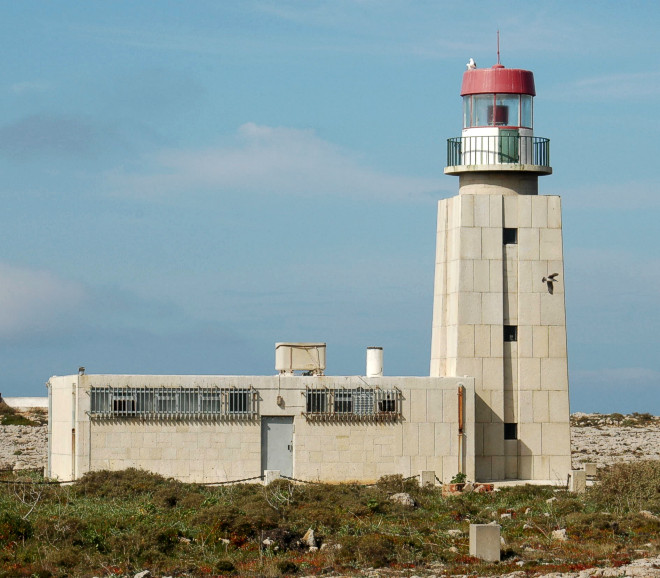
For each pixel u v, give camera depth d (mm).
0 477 58000
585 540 42500
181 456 56156
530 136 62531
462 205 61562
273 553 40031
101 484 51344
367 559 39000
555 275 61719
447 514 46625
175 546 40469
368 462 57500
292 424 57156
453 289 62000
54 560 38062
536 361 61625
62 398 58656
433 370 64188
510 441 61219
